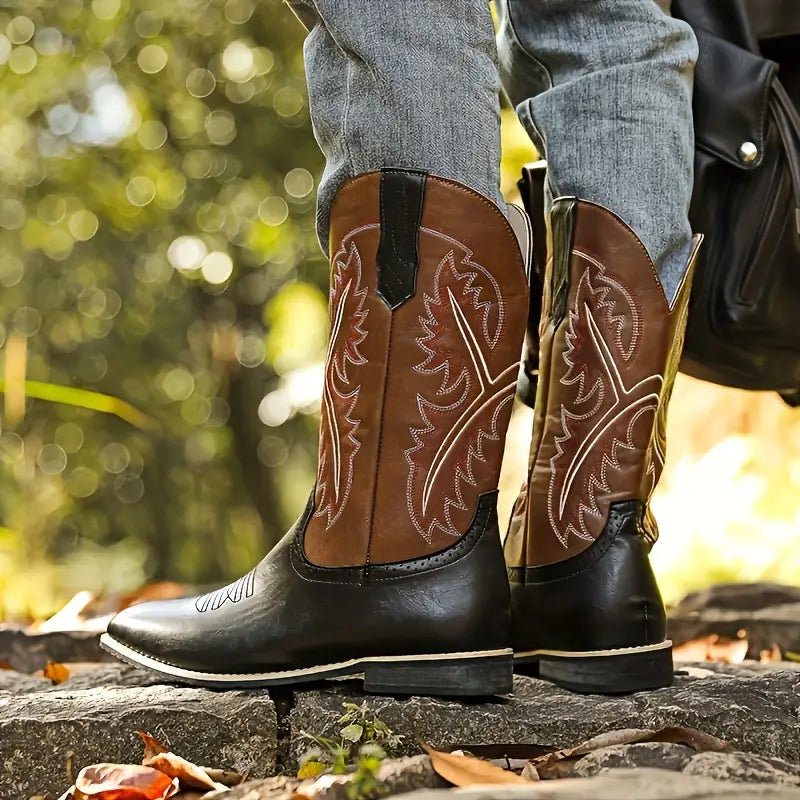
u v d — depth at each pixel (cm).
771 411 414
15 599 332
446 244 135
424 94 132
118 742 130
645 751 114
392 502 137
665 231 146
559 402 149
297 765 132
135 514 918
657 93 146
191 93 759
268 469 936
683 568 369
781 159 155
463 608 135
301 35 740
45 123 780
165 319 860
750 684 146
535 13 153
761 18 160
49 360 854
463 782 109
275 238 770
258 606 141
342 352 139
